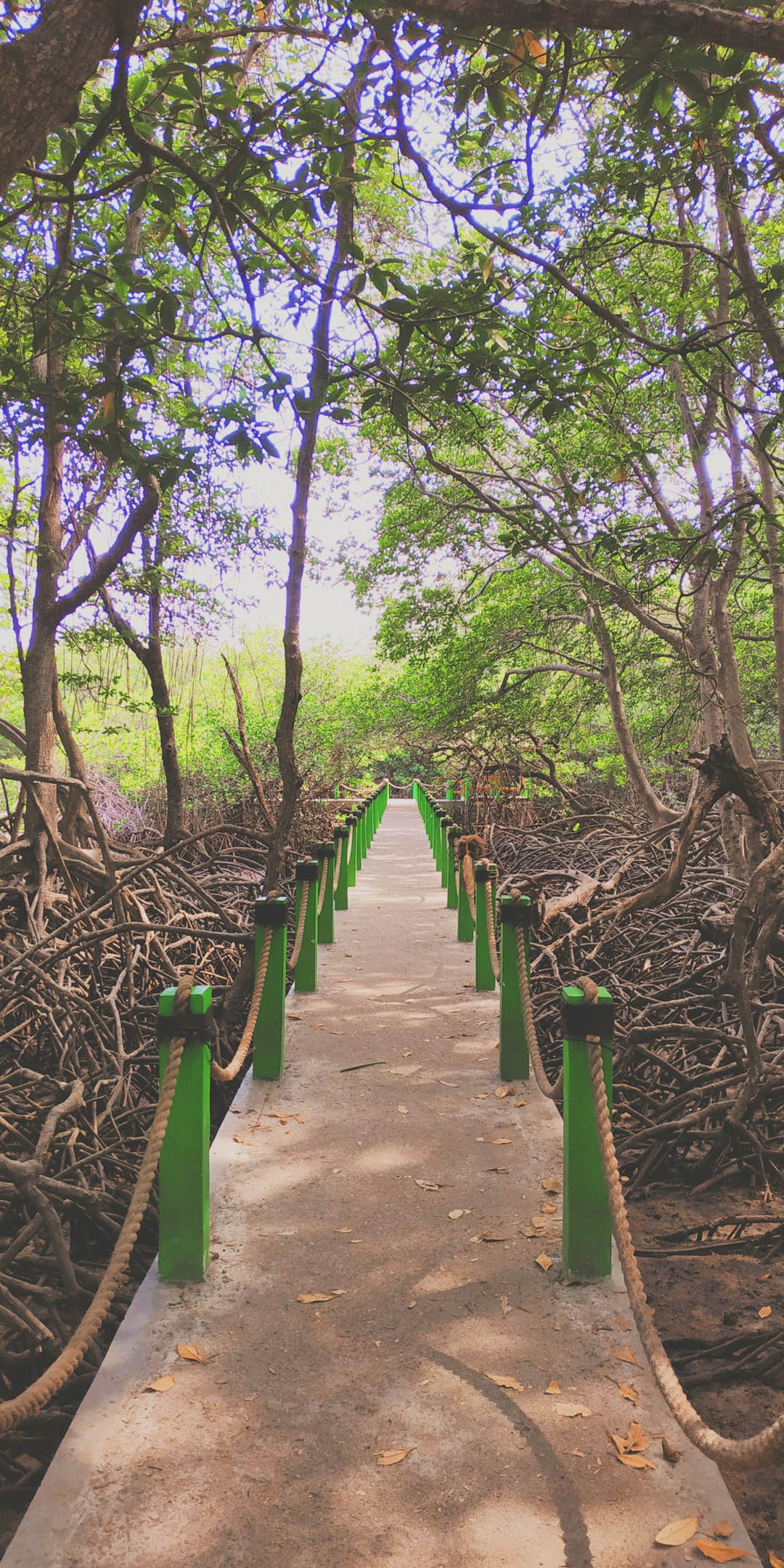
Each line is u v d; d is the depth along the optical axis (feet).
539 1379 9.04
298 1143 14.47
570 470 40.75
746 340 27.27
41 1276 14.07
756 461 34.32
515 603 48.37
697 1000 20.44
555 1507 7.44
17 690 42.65
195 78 11.30
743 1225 16.84
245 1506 7.47
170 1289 10.57
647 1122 19.33
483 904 23.62
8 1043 21.62
